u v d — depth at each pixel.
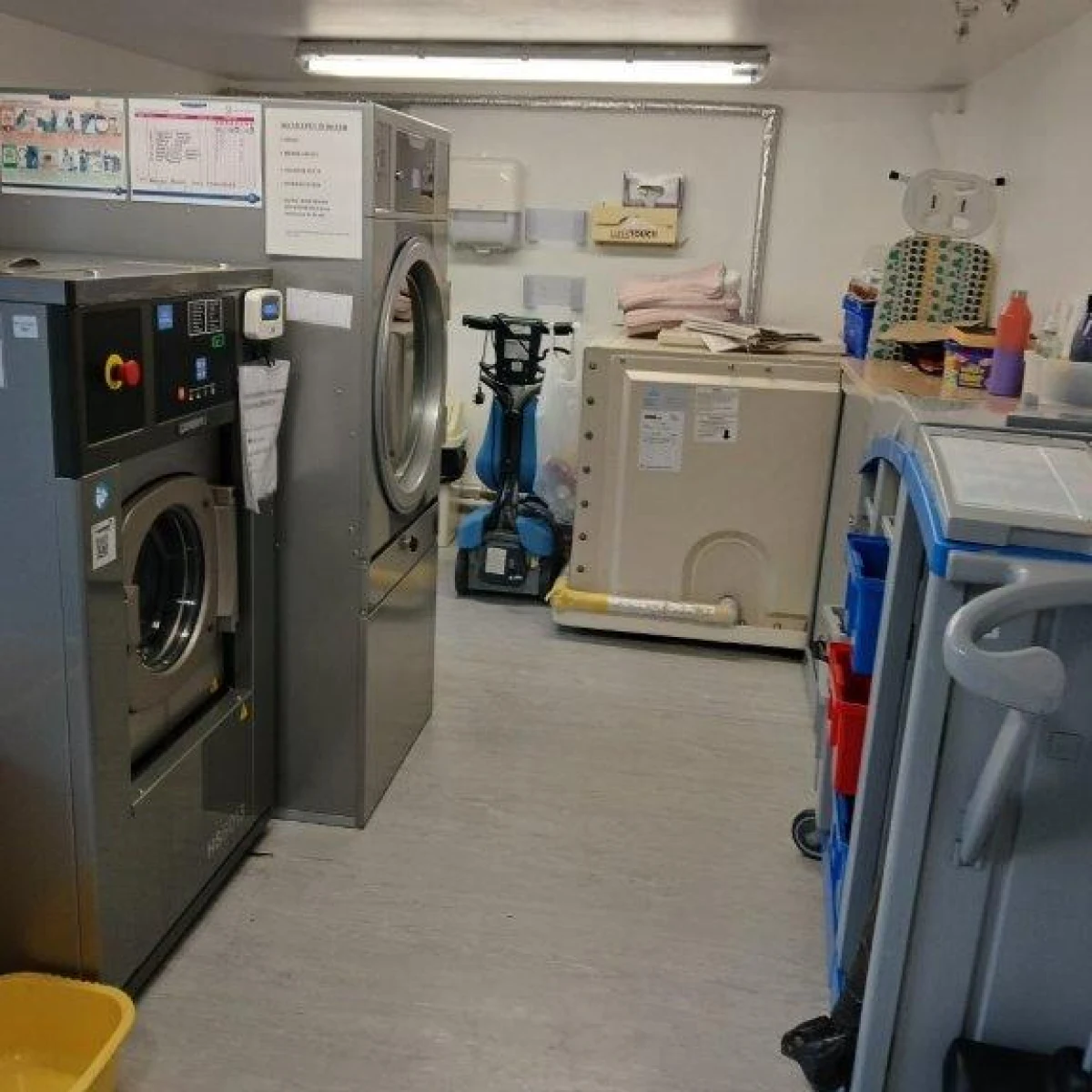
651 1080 1.93
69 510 1.70
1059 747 1.43
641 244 4.84
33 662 1.78
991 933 1.53
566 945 2.29
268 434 2.38
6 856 1.88
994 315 3.70
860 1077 1.63
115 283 1.74
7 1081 1.83
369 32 3.67
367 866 2.54
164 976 2.13
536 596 4.51
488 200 4.82
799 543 3.92
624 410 3.91
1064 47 3.07
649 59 3.80
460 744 3.17
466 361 5.15
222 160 2.36
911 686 1.56
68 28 3.72
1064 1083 1.46
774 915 2.43
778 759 3.18
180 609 2.27
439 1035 2.01
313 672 2.63
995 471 1.46
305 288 2.40
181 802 2.16
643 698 3.59
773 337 4.06
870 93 4.57
